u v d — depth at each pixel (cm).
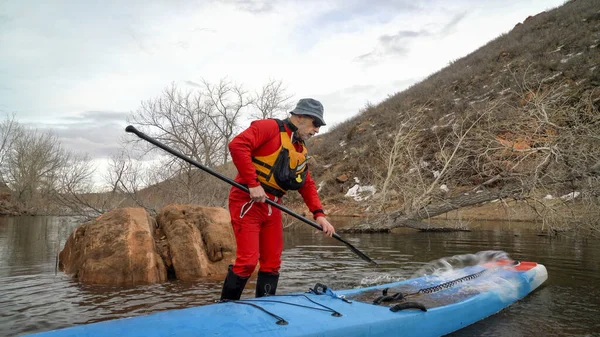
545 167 937
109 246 464
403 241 873
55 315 314
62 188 1368
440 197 1071
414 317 251
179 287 416
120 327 189
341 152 2598
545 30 2803
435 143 1756
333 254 679
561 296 380
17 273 493
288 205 1778
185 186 1166
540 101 956
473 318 300
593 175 850
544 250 696
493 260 504
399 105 2806
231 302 235
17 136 2248
